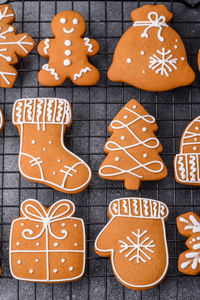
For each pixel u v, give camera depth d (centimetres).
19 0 52
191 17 53
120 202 49
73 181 49
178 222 48
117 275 47
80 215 51
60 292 50
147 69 50
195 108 52
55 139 49
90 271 50
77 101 52
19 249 48
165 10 51
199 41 53
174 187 51
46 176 49
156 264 48
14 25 53
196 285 50
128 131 49
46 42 50
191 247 48
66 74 50
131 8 53
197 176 49
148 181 52
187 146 49
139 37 50
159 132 52
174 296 50
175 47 50
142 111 50
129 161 49
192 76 50
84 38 50
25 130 49
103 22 53
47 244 48
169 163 52
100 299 50
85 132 52
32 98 50
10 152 52
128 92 52
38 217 48
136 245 48
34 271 48
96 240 48
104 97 52
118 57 50
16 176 52
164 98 52
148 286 47
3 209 51
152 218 48
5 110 52
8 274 50
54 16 52
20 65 53
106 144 49
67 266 48
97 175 52
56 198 51
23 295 50
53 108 49
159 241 48
